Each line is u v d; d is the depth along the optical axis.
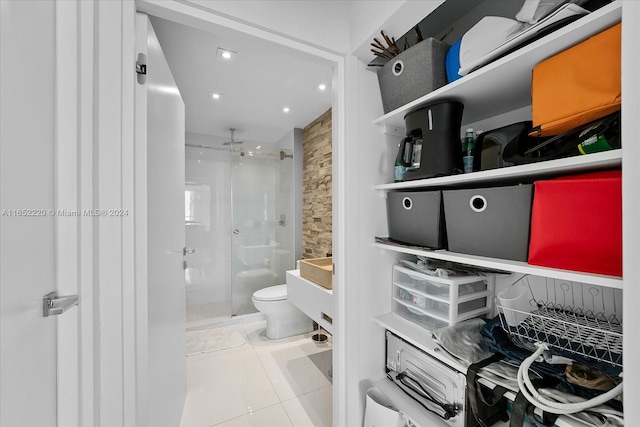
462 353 0.94
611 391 0.60
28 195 0.58
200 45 1.59
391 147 1.35
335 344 1.31
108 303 0.80
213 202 3.39
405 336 1.11
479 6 1.23
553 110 0.69
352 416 1.25
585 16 0.60
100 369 0.79
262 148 3.42
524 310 1.04
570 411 0.63
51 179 0.66
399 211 1.21
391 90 1.18
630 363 0.46
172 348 1.31
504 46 0.77
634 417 0.45
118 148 0.81
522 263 0.77
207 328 2.81
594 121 0.65
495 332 0.93
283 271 3.38
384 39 1.13
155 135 1.05
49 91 0.65
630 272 0.46
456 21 1.34
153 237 1.03
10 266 0.53
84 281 0.74
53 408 0.67
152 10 0.91
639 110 0.45
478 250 0.90
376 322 1.29
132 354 0.84
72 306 0.69
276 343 2.46
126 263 0.83
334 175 1.29
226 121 2.90
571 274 0.63
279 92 2.22
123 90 0.82
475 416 0.84
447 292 1.07
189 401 1.69
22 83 0.56
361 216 1.26
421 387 1.10
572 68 0.65
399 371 1.24
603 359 0.69
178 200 1.45
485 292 1.13
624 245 0.47
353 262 1.24
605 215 0.60
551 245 0.69
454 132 1.01
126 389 0.83
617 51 0.57
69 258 0.71
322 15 1.17
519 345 0.89
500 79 0.85
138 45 0.90
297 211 3.16
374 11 1.09
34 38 0.59
